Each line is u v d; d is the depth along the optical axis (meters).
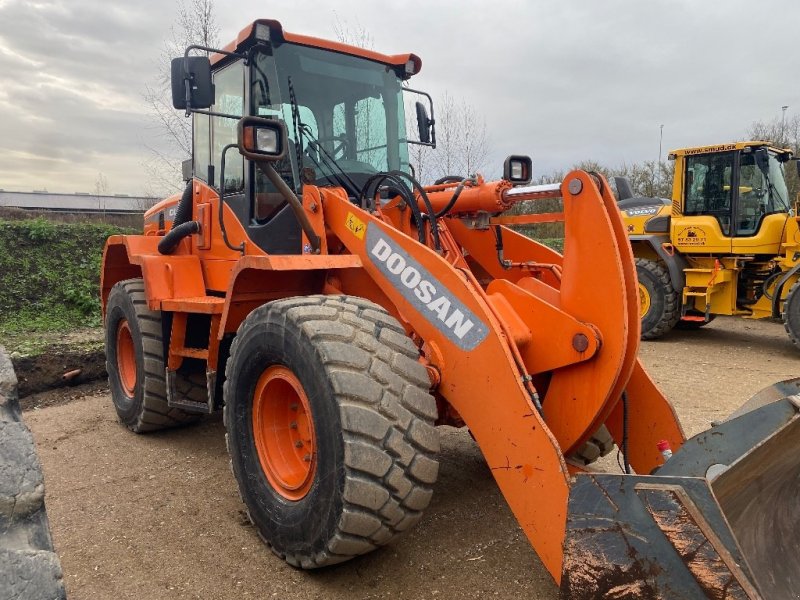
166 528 3.18
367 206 3.57
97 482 3.81
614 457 4.01
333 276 3.35
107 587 2.65
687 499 1.82
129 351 5.04
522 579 2.65
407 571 2.72
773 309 8.16
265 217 3.71
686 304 8.93
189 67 3.52
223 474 3.92
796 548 2.49
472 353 2.57
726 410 5.32
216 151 4.18
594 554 1.95
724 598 1.75
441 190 3.54
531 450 2.33
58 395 6.09
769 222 8.22
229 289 3.25
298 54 3.71
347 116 3.90
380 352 2.54
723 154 8.46
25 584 1.26
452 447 4.26
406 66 4.19
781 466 2.30
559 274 3.30
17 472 1.42
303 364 2.56
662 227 9.06
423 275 2.79
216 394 3.94
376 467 2.37
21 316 9.05
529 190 3.04
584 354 2.57
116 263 5.41
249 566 2.79
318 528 2.51
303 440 2.90
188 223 4.38
